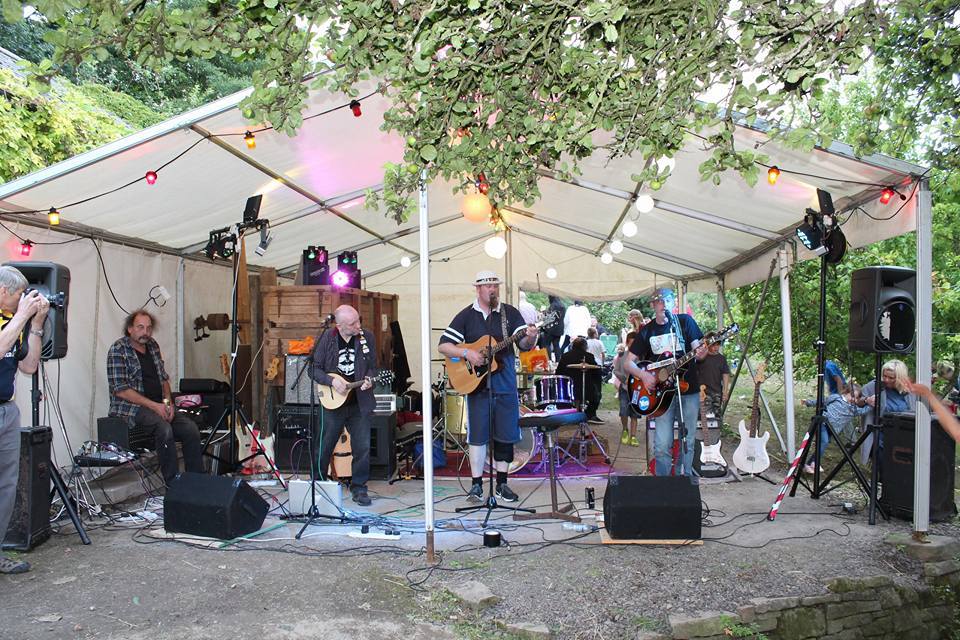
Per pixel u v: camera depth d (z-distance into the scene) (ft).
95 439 22.02
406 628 11.68
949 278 32.17
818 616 12.92
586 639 11.55
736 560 14.38
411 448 25.48
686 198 22.59
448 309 41.11
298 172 22.22
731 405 46.83
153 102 65.67
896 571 14.21
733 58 8.34
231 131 17.75
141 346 20.02
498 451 19.60
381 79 16.61
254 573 13.78
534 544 15.42
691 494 15.25
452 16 8.25
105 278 22.62
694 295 76.89
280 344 25.11
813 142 8.61
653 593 12.89
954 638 13.84
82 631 11.27
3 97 30.73
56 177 16.85
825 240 17.71
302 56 8.59
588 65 8.62
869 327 17.29
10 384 13.43
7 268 13.32
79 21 7.64
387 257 39.22
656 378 18.40
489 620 12.00
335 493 17.63
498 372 19.15
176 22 8.04
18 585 13.17
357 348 19.56
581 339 31.96
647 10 8.09
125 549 15.21
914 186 16.01
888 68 15.51
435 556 14.66
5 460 13.43
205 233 25.61
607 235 34.12
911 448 16.76
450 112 9.54
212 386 25.81
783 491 17.66
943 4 12.62
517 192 10.38
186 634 11.23
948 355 31.65
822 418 18.79
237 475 22.66
